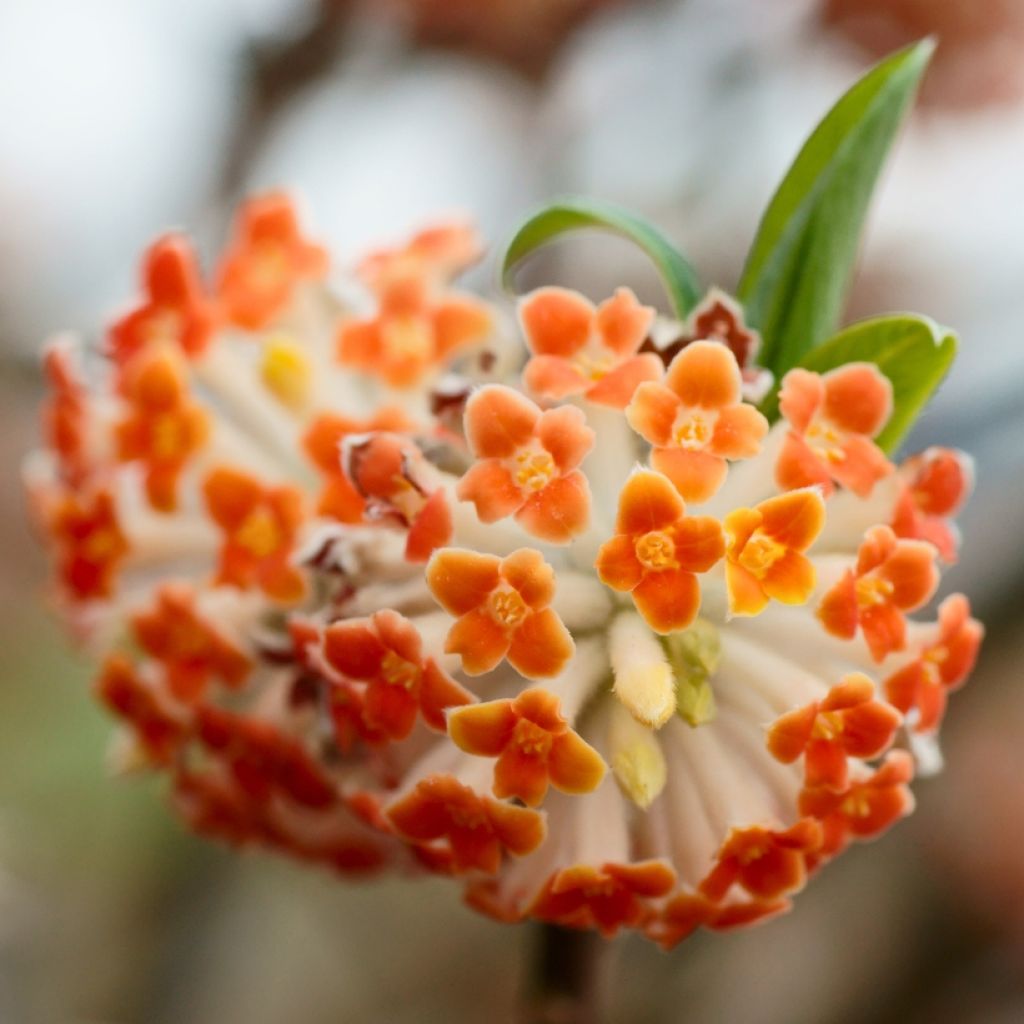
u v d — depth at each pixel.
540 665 0.21
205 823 0.26
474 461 0.22
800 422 0.22
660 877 0.21
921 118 0.41
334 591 0.23
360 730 0.22
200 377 0.25
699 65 0.42
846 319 0.43
